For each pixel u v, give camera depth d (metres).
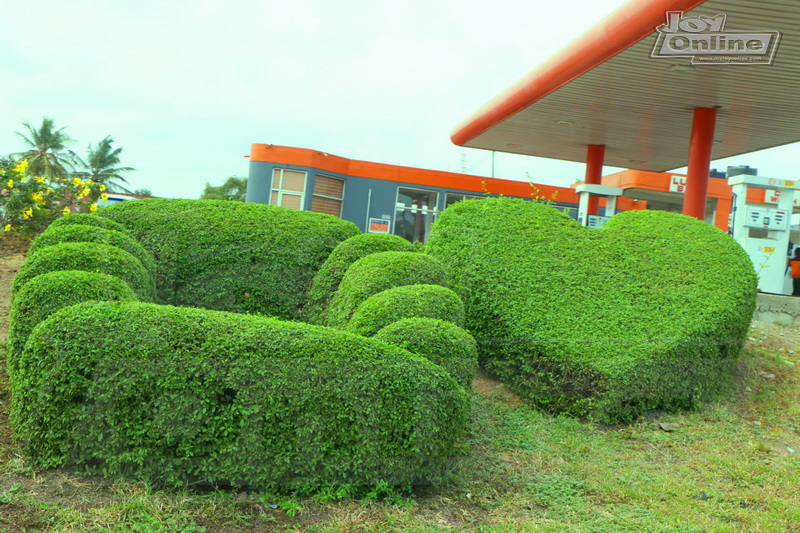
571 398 5.52
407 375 3.63
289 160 15.05
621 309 5.94
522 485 4.16
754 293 6.34
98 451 3.43
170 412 3.40
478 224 6.77
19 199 8.60
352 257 5.98
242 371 3.44
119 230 5.96
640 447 5.05
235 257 6.02
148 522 3.10
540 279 6.22
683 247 6.60
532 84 11.09
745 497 4.21
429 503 3.73
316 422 3.51
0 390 4.44
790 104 10.51
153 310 3.56
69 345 3.42
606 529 3.59
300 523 3.32
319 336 3.59
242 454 3.46
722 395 6.12
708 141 11.44
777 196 10.89
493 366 6.11
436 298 4.75
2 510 3.06
